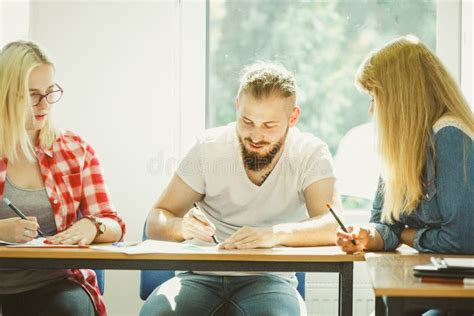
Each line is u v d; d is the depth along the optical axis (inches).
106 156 139.7
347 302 90.9
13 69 105.3
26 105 105.7
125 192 139.7
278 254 90.1
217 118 145.1
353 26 144.5
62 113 139.6
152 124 140.0
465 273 68.9
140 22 140.1
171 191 113.4
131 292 139.8
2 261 90.7
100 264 90.7
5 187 106.1
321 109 144.8
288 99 105.4
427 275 69.6
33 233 97.0
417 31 144.6
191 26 142.7
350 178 143.6
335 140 144.6
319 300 136.8
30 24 139.5
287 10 144.7
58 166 109.7
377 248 97.9
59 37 139.6
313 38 144.7
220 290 103.6
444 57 143.6
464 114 97.1
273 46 144.9
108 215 110.4
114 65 139.7
